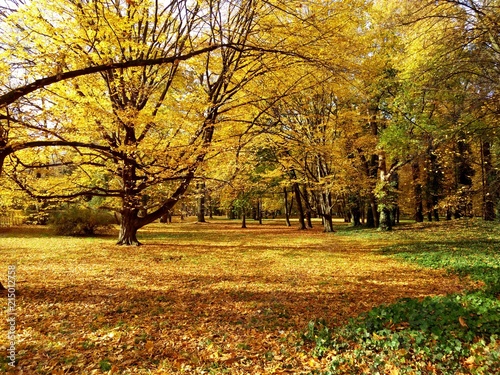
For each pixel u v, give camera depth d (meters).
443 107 14.50
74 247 16.20
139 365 4.68
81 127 8.86
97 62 8.08
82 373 4.42
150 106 12.16
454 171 22.84
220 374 4.41
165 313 6.87
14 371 4.41
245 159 13.08
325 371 4.24
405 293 8.12
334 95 17.61
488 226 19.00
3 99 5.74
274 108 12.48
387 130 16.89
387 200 21.34
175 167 9.35
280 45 9.37
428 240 16.30
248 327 6.10
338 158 18.41
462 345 4.27
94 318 6.50
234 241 20.02
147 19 9.22
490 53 10.57
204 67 11.43
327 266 11.70
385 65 16.73
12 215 27.20
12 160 8.61
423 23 10.84
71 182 12.80
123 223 17.11
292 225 38.50
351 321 5.65
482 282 8.48
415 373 3.86
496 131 12.66
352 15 11.13
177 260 13.07
